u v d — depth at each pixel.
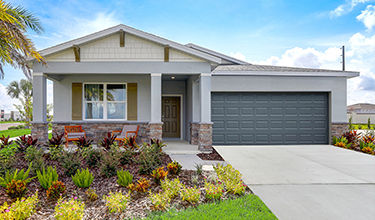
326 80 11.00
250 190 4.78
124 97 10.84
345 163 7.19
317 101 11.14
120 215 3.58
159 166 6.04
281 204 4.07
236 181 4.73
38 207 3.83
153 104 8.82
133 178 5.11
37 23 7.35
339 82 11.02
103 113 10.72
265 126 10.95
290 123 11.03
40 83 8.55
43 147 8.41
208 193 4.15
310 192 4.68
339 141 10.62
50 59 8.59
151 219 3.40
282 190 4.78
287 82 10.92
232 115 10.89
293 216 3.62
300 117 11.07
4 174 4.97
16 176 4.45
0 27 5.91
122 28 8.58
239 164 6.99
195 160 7.28
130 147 7.24
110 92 10.77
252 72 10.66
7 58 7.02
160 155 7.12
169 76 11.12
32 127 8.48
